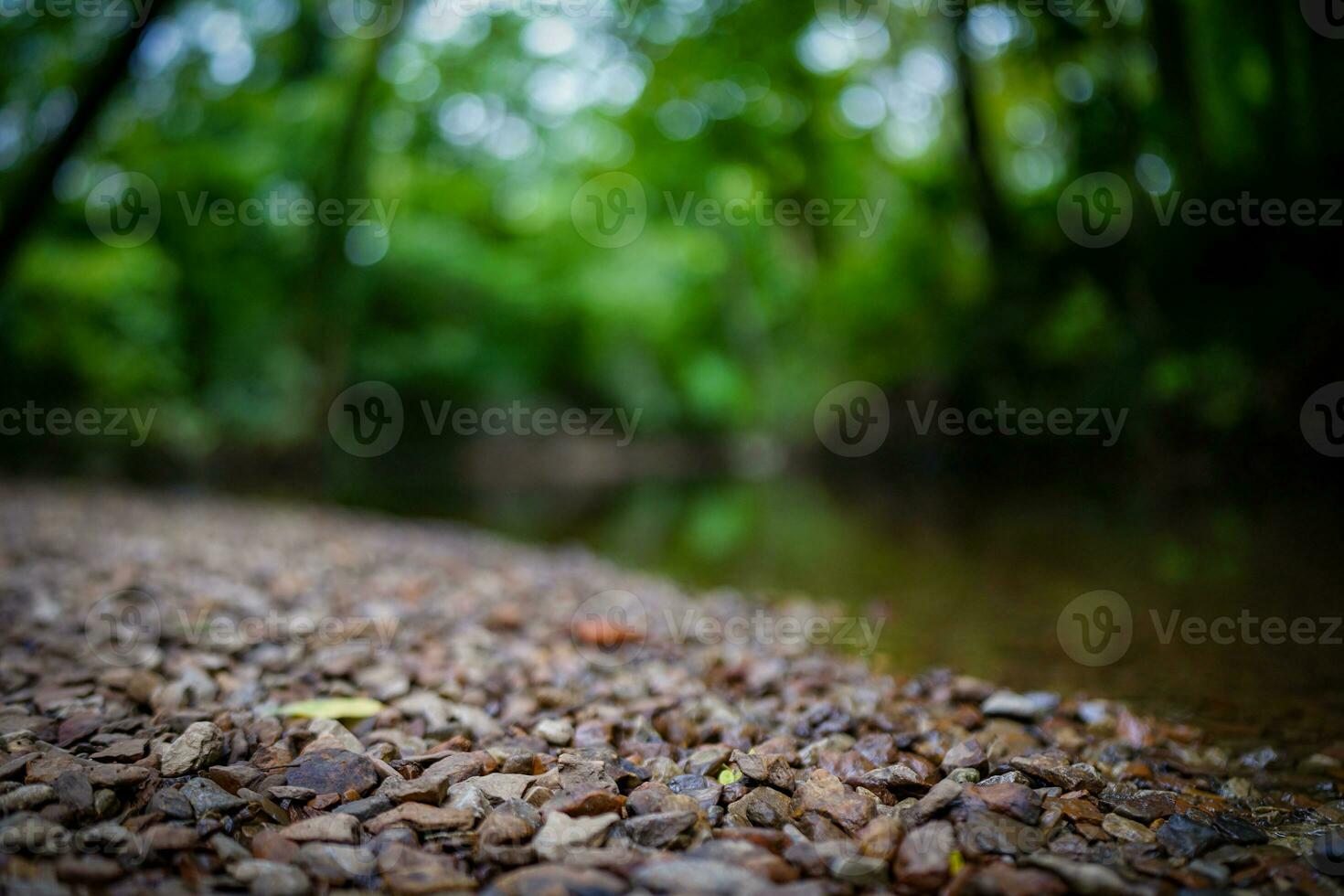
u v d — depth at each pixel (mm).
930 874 1508
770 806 1840
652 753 2293
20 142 13008
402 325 21750
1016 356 13359
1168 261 10211
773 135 17094
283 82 16547
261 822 1692
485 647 3539
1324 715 2881
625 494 15930
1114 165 10953
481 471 20859
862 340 18031
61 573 4539
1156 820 1870
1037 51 11188
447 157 20672
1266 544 6836
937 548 7684
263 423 16516
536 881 1429
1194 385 9859
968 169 13703
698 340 28141
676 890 1411
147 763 1896
